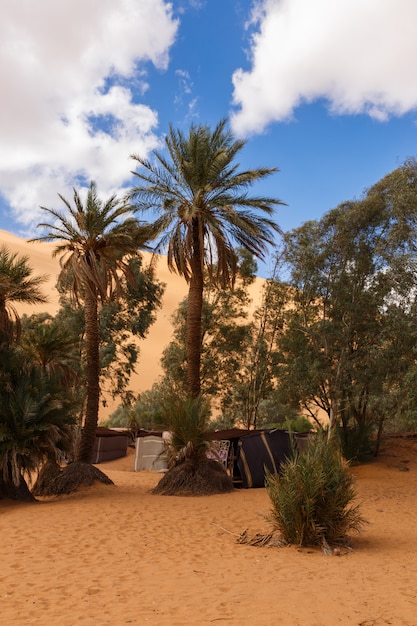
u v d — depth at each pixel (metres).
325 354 25.48
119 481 22.77
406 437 28.53
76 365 34.78
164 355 35.59
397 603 6.23
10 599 6.29
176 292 96.56
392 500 17.33
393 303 22.94
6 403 16.23
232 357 34.12
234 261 23.20
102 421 46.31
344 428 25.00
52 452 16.45
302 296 26.27
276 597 6.45
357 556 9.20
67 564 8.23
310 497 9.98
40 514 13.43
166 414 19.75
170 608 5.97
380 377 23.91
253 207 23.39
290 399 26.28
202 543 10.31
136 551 9.38
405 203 21.28
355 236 24.61
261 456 20.83
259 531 11.54
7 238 106.88
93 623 5.41
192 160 22.59
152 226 23.27
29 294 17.75
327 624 5.44
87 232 21.80
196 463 18.94
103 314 38.59
